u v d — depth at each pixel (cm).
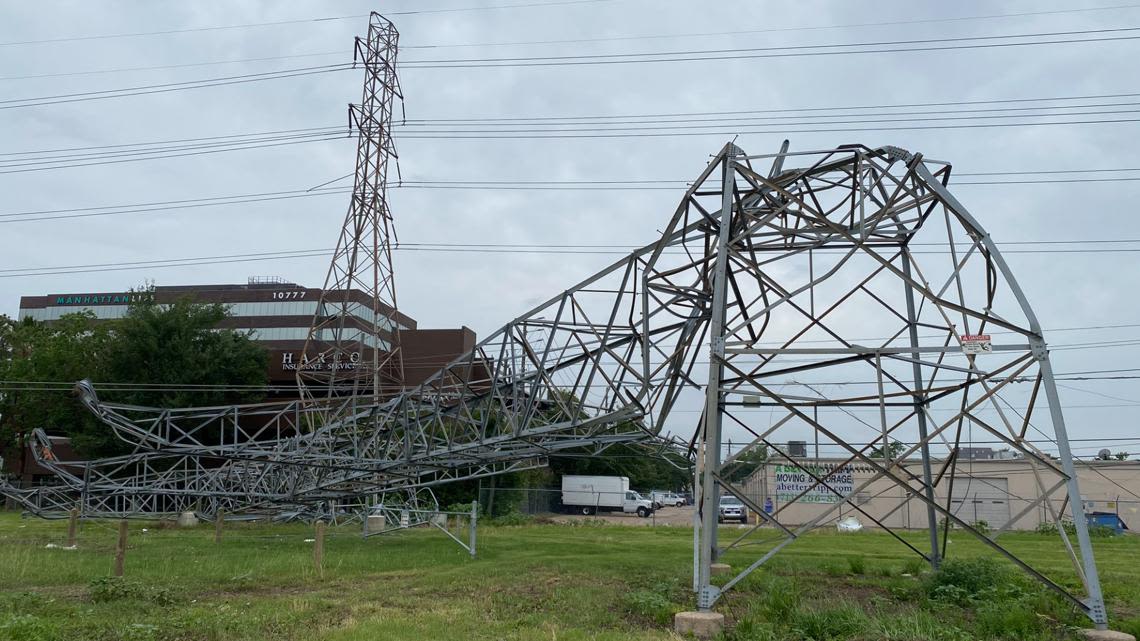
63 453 6719
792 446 5344
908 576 2092
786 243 1869
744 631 1365
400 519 4116
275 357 6706
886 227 1859
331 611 1553
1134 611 1650
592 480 6988
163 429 5672
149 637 1246
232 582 1941
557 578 2038
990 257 1588
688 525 4725
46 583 1883
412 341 6438
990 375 1541
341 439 3061
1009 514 5247
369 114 6066
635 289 2034
